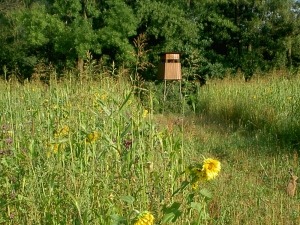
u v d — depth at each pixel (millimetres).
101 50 25641
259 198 6125
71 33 25172
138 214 2883
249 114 12672
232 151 9227
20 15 26500
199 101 16281
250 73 28359
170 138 4762
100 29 25266
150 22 26344
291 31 29250
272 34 29484
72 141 4352
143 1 26297
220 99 15391
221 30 29641
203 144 9945
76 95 6168
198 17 29484
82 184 3668
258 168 7988
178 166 4574
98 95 6949
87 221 3371
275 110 11633
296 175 7457
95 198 3727
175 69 16250
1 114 6719
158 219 3629
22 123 5887
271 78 16328
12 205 3896
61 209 3686
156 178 4062
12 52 28359
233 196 6133
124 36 25266
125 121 5184
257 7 29625
